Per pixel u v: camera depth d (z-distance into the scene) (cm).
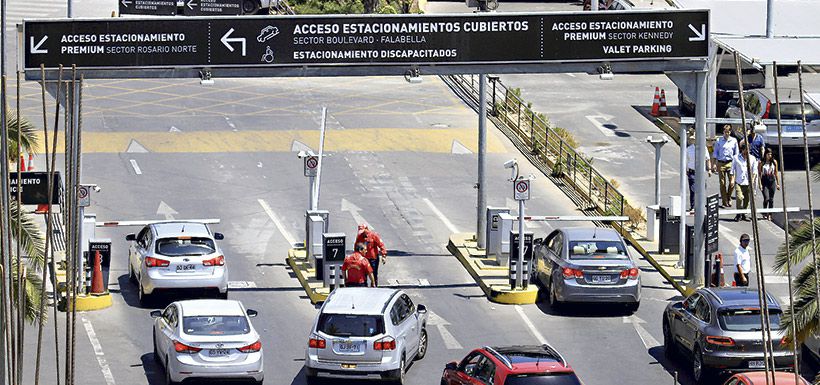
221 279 9631
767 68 14950
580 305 9925
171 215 11944
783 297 10075
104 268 9781
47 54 9431
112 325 9338
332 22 9650
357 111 15825
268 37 9631
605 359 8831
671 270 10662
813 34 14188
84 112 15325
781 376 6844
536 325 9506
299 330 9369
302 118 15388
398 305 8350
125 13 19238
